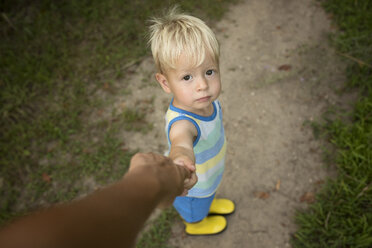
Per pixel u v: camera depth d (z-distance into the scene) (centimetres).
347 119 277
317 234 215
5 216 242
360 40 326
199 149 137
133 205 37
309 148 266
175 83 116
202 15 392
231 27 382
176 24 113
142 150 280
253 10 400
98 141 287
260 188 249
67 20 396
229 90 320
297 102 300
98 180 261
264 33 371
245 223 231
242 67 340
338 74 314
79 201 33
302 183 247
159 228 230
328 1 384
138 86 331
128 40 370
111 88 329
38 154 280
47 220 28
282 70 330
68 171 267
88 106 314
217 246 222
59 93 323
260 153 270
